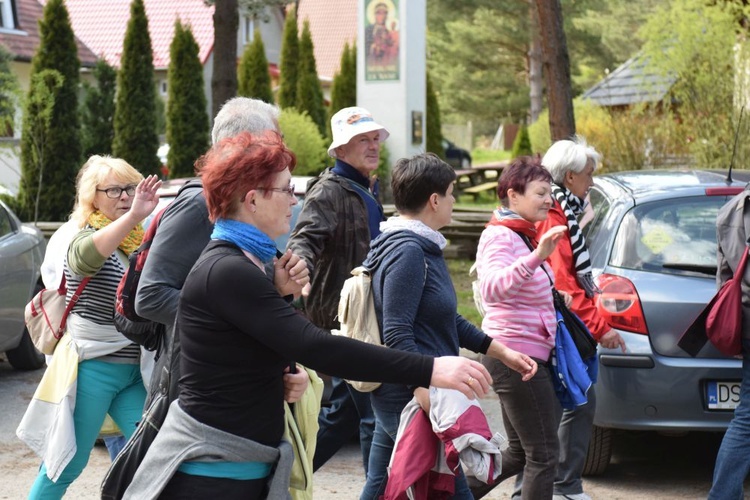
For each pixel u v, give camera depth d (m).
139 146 22.42
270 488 3.00
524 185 4.60
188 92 22.66
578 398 4.65
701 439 7.20
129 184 4.69
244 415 2.93
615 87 23.47
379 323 4.16
